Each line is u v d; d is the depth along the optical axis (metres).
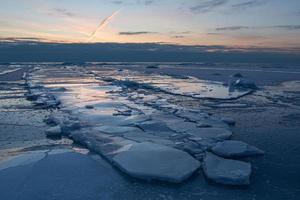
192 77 41.81
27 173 7.82
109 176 8.12
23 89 26.50
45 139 11.67
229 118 14.77
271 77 42.34
